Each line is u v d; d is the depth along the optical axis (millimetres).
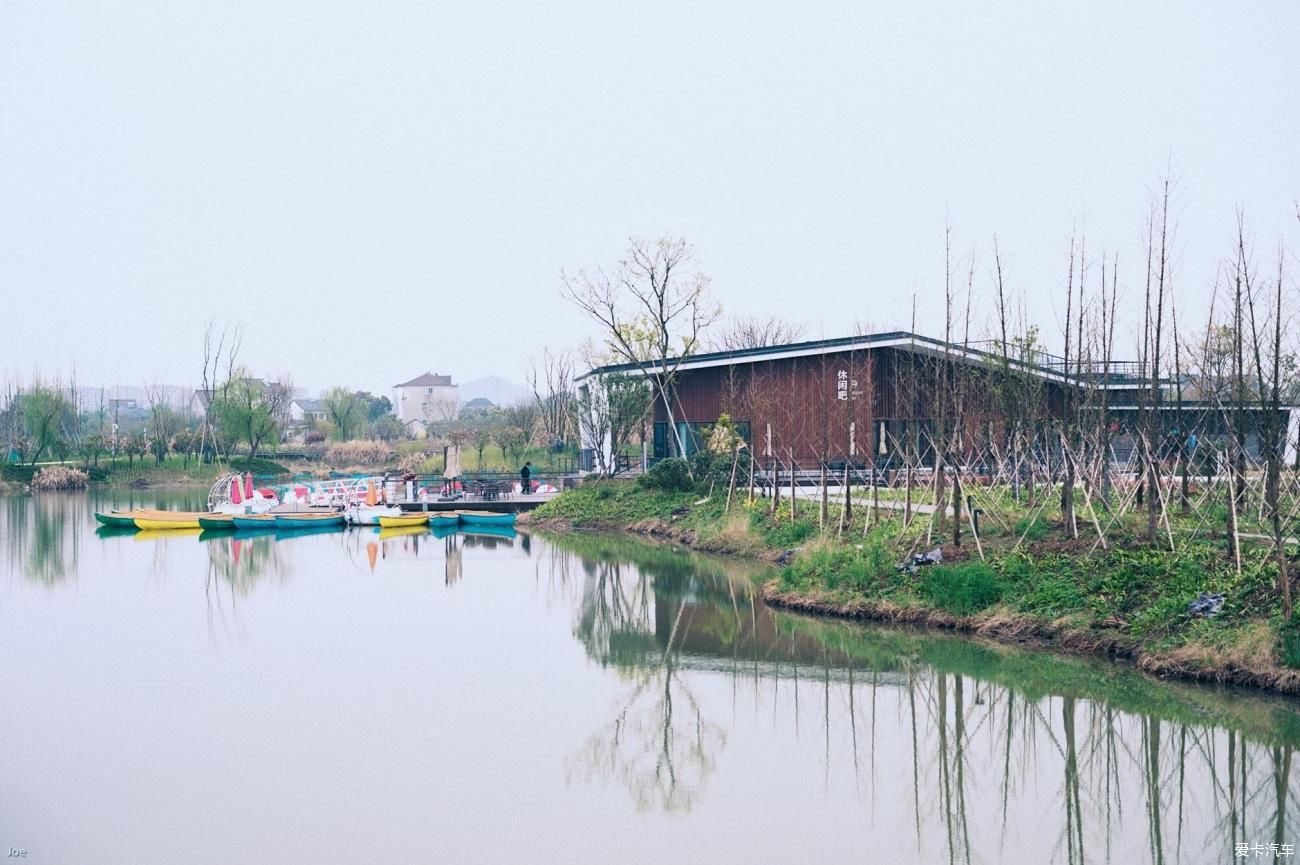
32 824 15859
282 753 18969
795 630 27734
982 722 20266
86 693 22656
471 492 60469
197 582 37250
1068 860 14633
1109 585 24000
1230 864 14414
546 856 14758
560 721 20875
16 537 50531
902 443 45750
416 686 23281
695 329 56625
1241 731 18562
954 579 26234
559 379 88812
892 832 15602
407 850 14906
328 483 69375
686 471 50688
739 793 17156
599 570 39062
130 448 92500
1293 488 29312
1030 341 39031
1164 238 28938
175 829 15688
